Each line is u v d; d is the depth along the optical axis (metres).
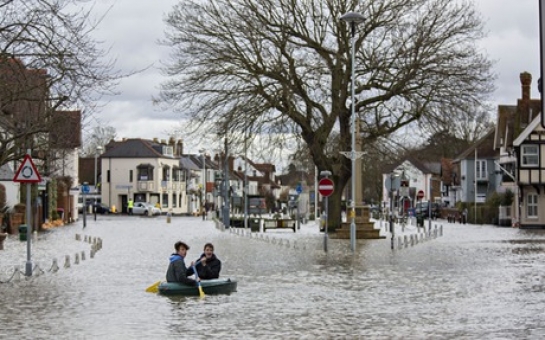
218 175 92.88
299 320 18.61
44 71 26.02
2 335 16.64
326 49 58.59
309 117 57.94
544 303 21.47
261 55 56.41
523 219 86.44
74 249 45.34
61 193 94.50
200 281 23.67
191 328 17.50
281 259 37.38
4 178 76.56
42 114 27.91
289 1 57.69
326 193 42.50
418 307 20.75
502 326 17.55
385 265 33.94
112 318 19.02
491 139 131.25
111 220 108.50
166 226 84.88
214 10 56.97
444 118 56.88
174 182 167.12
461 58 57.41
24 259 37.81
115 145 163.75
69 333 16.89
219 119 55.81
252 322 18.33
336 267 32.97
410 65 56.78
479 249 45.31
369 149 60.38
